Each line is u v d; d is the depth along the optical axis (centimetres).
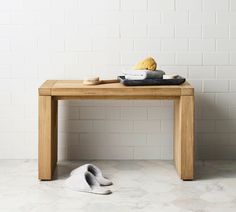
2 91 368
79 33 366
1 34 364
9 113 370
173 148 370
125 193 303
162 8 366
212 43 369
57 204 286
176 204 287
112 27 367
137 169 350
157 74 334
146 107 372
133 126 373
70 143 373
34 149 372
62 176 333
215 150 376
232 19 368
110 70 369
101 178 318
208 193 303
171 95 322
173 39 368
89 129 372
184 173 325
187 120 322
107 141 373
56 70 368
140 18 366
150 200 292
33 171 342
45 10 364
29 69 367
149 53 368
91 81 331
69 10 365
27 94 369
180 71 370
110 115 372
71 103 370
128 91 320
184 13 367
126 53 368
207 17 367
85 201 290
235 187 313
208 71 371
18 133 371
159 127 373
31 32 365
